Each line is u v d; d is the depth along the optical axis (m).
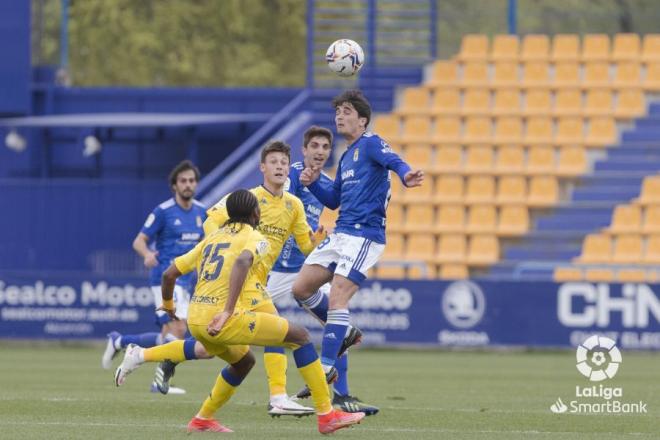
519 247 73.25
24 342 65.56
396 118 79.94
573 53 83.69
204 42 117.25
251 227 26.78
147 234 41.59
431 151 77.81
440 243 72.94
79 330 63.28
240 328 26.17
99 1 115.69
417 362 54.81
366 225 30.56
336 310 30.19
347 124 30.73
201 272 26.69
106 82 116.06
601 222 73.56
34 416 31.44
